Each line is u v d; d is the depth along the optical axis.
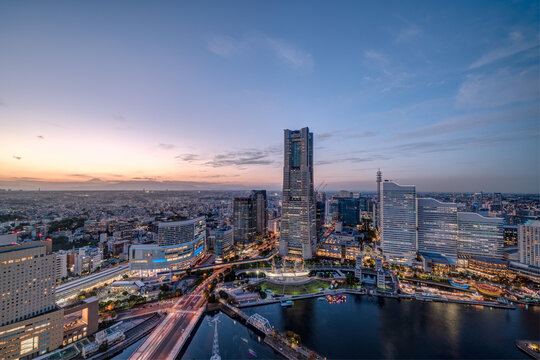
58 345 191.88
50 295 194.50
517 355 197.75
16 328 173.88
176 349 198.88
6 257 174.50
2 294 172.00
